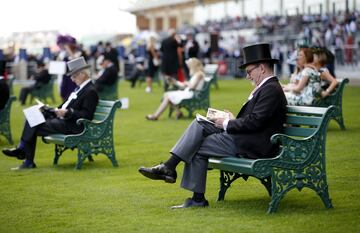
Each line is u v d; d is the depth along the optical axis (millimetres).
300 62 17391
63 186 11938
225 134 9922
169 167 9820
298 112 9820
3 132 17672
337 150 14805
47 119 14031
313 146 9477
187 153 9844
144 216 9586
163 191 11312
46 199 10898
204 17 82250
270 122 9789
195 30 64812
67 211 10031
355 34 44000
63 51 22781
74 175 13000
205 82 22422
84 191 11461
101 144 13734
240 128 9766
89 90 13945
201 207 9992
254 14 71500
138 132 19344
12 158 15445
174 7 88500
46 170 13625
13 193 11422
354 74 40500
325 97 17625
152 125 20906
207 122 9992
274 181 9383
